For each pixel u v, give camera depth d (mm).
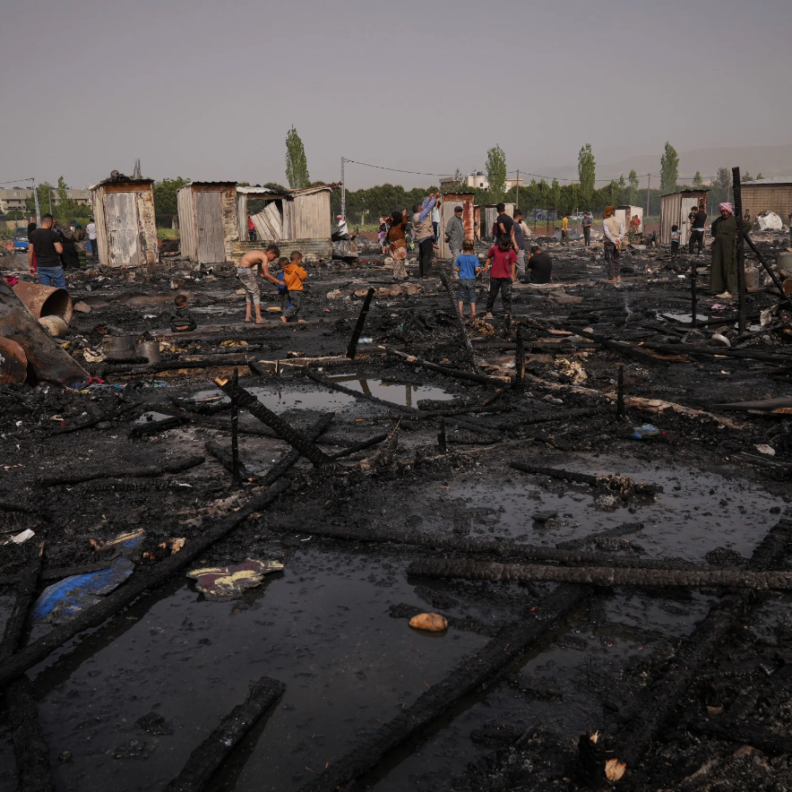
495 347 9883
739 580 3354
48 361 8102
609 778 2240
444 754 2432
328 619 3318
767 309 11602
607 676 2818
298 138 65438
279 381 8414
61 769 2412
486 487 4945
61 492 4969
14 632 3176
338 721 2607
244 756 2439
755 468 5191
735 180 10172
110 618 3361
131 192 26750
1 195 120312
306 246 29641
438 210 27906
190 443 6074
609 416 6594
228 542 4152
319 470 5160
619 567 3584
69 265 26531
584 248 35531
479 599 3461
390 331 11273
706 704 2635
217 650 3084
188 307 16297
